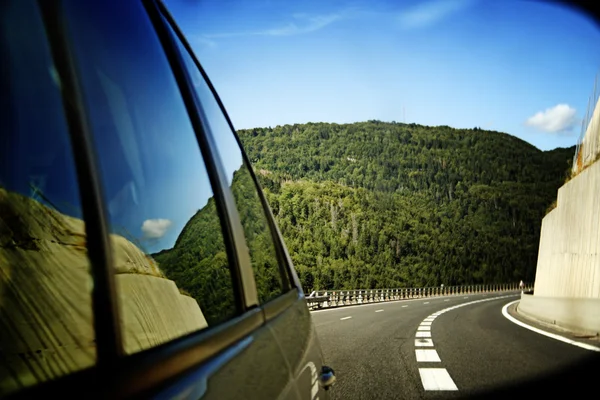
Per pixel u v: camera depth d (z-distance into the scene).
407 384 6.72
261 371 1.72
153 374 1.10
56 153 1.05
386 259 174.25
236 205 2.51
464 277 185.00
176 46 2.25
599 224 18.08
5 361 0.82
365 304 40.41
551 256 25.44
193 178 1.98
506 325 15.69
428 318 19.62
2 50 0.94
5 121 0.93
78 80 1.19
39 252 0.96
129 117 1.51
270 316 2.38
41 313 0.92
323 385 2.97
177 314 1.44
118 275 1.18
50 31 1.11
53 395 0.83
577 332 13.36
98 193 1.16
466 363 8.27
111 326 1.06
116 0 1.60
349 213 186.12
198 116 2.29
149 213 1.49
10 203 0.93
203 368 1.33
